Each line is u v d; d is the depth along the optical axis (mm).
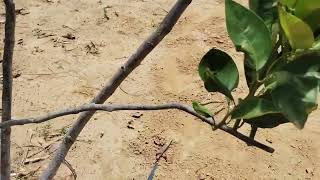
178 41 4797
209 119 1276
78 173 3586
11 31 1426
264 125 1157
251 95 1094
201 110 1245
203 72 1220
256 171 3639
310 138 3891
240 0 5305
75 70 4492
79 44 4777
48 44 4758
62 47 4730
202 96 4211
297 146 3826
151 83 4344
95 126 3936
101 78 4410
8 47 1449
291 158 3736
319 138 3895
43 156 3695
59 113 1312
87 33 4910
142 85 4316
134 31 4949
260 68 1100
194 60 4582
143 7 5262
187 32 4902
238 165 3672
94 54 4676
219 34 4895
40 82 4344
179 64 4539
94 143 3811
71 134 1660
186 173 3607
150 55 4621
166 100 4176
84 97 4219
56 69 4492
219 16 5125
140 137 3869
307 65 982
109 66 4539
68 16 5113
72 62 4574
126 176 3598
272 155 3746
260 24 1110
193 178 3576
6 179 1702
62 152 1675
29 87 4289
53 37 4840
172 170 3625
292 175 3625
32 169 3600
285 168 3666
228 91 1198
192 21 5043
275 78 1026
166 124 3971
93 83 4359
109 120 3994
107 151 3758
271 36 1135
